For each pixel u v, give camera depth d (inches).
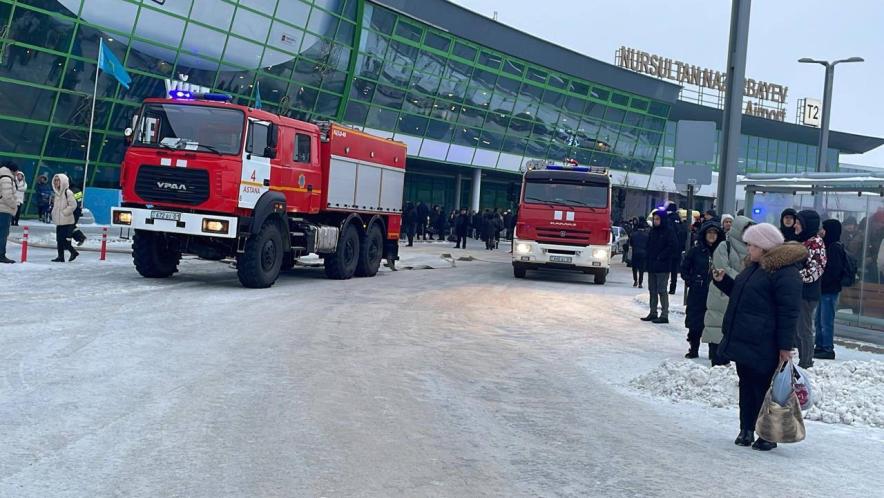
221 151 580.1
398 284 753.6
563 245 891.4
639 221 956.0
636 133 2476.6
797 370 244.7
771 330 243.9
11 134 1213.7
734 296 251.3
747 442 252.7
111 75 1291.8
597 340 478.6
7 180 653.3
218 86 1437.0
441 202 2346.2
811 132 3107.8
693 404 315.6
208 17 1381.6
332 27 1612.9
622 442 248.4
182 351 355.6
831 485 213.0
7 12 1163.3
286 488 187.3
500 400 300.2
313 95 1628.9
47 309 446.3
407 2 1756.9
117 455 206.5
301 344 393.7
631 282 995.3
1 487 178.4
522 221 893.8
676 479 210.7
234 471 198.1
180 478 190.9
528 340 461.7
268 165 612.4
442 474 204.5
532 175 904.3
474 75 2022.6
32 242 901.8
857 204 543.5
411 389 308.5
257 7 1449.3
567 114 2281.0
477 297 682.8
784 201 582.9
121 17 1277.1
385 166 823.7
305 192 669.9
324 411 264.5
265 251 616.7
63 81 1246.3
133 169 589.3
